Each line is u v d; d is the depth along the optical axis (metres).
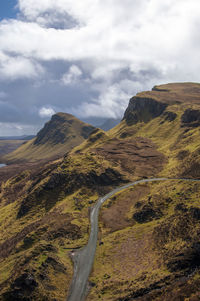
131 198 167.75
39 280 89.94
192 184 145.38
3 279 102.94
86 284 91.69
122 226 135.38
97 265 103.44
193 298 66.31
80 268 102.06
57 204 186.38
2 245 159.00
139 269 90.44
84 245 121.19
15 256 129.12
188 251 84.88
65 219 152.38
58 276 95.00
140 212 139.12
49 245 118.31
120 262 100.38
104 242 121.12
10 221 193.25
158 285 77.44
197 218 100.50
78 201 177.00
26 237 141.12
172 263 83.56
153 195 151.50
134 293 77.88
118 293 81.00
